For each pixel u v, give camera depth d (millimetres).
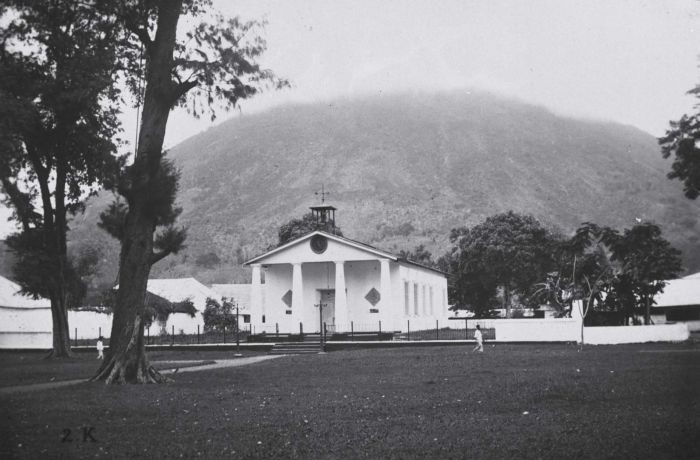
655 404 14930
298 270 53219
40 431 13477
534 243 77125
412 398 17594
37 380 25312
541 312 75500
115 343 24188
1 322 55688
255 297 53625
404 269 56406
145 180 24312
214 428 13609
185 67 24734
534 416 13938
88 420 14852
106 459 11008
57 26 29781
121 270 24625
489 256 76000
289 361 35406
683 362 25156
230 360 38219
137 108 27797
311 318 55469
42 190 39625
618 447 10820
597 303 48094
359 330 53938
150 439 12547
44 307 56938
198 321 71250
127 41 26688
